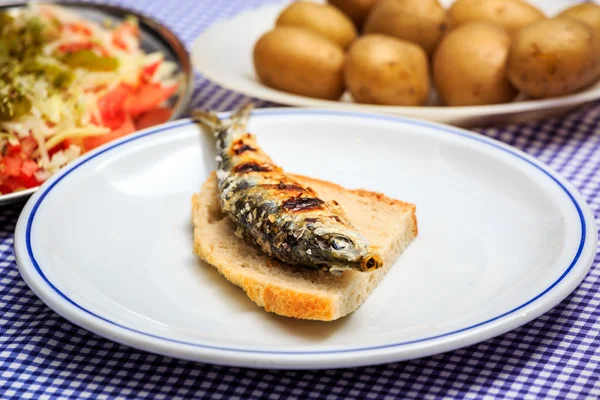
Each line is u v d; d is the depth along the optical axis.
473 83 0.95
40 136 0.89
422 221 0.83
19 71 0.93
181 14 1.18
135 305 0.76
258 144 0.89
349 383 0.73
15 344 0.75
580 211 0.80
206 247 0.79
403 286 0.78
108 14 1.10
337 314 0.75
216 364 0.72
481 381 0.73
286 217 0.76
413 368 0.74
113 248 0.81
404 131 0.89
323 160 0.89
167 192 0.86
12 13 1.07
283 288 0.75
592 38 0.93
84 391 0.72
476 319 0.72
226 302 0.77
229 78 0.97
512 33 1.00
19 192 0.83
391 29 0.99
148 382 0.73
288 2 1.16
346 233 0.74
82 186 0.83
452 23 1.01
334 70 0.97
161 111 0.97
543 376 0.73
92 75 0.96
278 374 0.73
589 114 0.98
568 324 0.76
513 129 0.96
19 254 0.76
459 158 0.87
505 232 0.82
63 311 0.72
